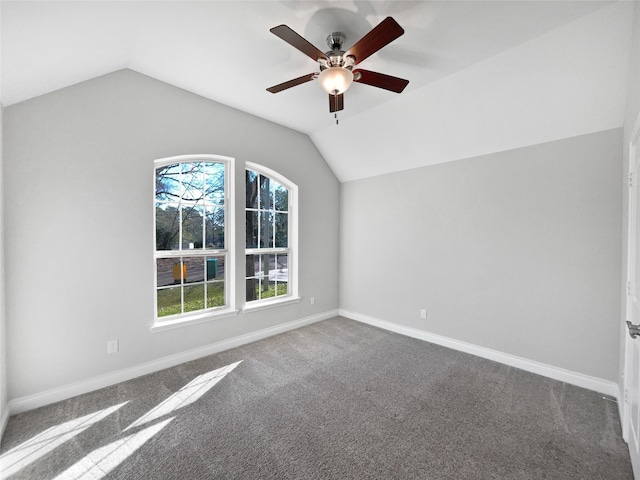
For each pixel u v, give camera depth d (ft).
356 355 9.93
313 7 5.73
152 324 8.73
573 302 8.06
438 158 10.82
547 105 7.76
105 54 6.89
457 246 10.48
